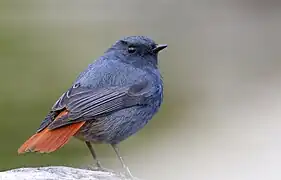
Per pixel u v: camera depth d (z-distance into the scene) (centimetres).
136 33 2634
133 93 912
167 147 1485
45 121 862
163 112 1784
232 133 1584
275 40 2641
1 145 1505
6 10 2861
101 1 2959
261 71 2212
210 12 2925
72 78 2002
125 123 909
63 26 2661
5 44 2347
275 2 2992
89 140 905
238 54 2422
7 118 1670
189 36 2614
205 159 1378
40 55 2230
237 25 2809
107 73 912
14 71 2036
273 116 1709
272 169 1284
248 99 1894
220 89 2000
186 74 2155
